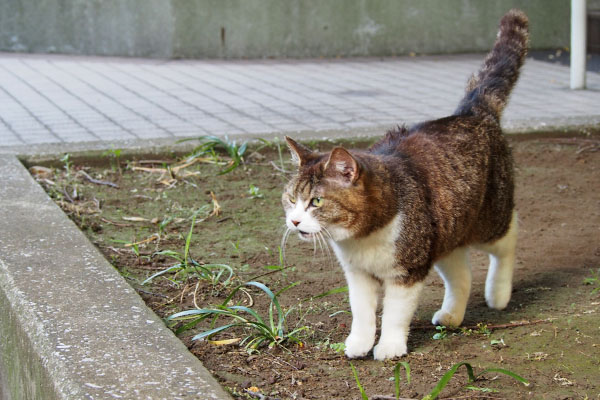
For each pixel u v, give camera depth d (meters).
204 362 3.70
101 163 7.07
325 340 4.07
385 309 3.94
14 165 6.48
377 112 8.91
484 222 4.34
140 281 4.69
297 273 4.95
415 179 3.90
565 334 4.04
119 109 8.98
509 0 13.78
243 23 12.85
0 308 4.18
